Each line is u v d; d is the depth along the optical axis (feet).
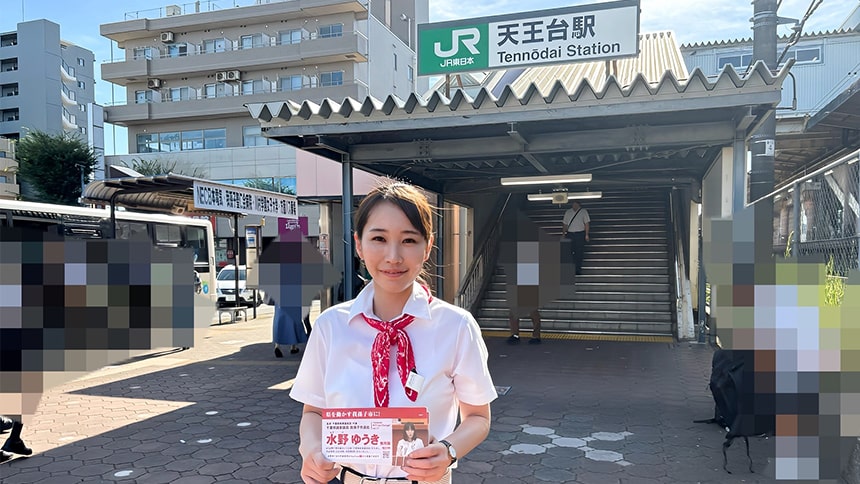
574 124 19.93
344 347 5.15
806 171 44.86
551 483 12.01
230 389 20.94
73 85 237.45
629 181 30.58
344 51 124.98
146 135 138.92
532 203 44.42
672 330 30.81
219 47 134.51
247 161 127.44
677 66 37.11
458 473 12.55
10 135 203.62
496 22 20.21
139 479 12.55
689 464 12.88
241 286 55.72
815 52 59.93
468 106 18.13
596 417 16.48
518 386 20.13
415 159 22.40
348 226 23.13
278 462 13.52
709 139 18.99
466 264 39.47
